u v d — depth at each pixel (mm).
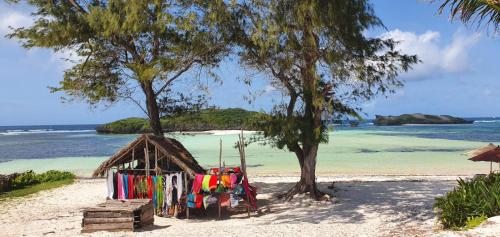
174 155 16672
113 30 17453
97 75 21297
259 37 15586
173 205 16297
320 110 17578
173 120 22844
